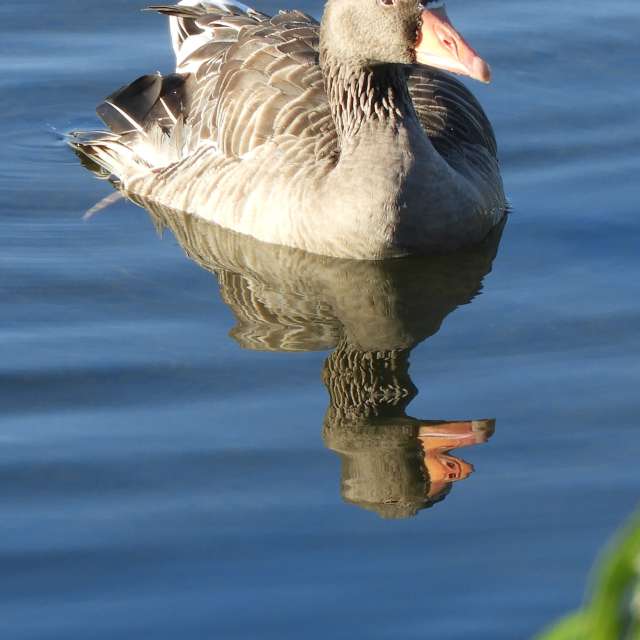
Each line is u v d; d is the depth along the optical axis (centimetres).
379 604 898
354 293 1406
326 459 1094
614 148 1712
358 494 1038
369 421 1151
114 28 2045
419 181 1438
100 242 1536
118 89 1780
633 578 433
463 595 905
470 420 1148
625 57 1927
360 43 1427
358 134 1454
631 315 1320
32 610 903
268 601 905
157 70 1925
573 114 1802
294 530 995
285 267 1474
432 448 1106
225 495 1044
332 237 1466
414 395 1195
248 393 1204
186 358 1267
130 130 1712
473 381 1213
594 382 1199
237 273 1458
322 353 1275
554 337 1286
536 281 1407
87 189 1691
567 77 1889
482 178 1531
